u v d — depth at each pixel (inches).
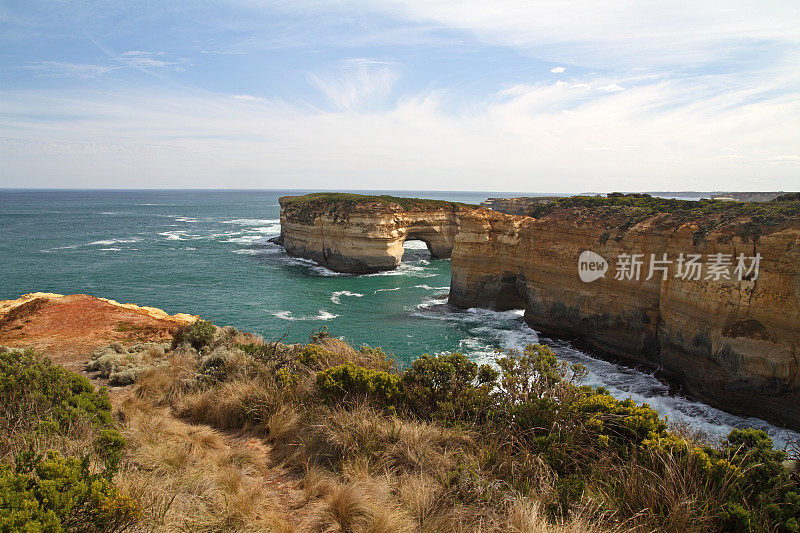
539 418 251.1
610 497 185.5
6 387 261.1
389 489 202.1
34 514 136.5
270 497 206.4
